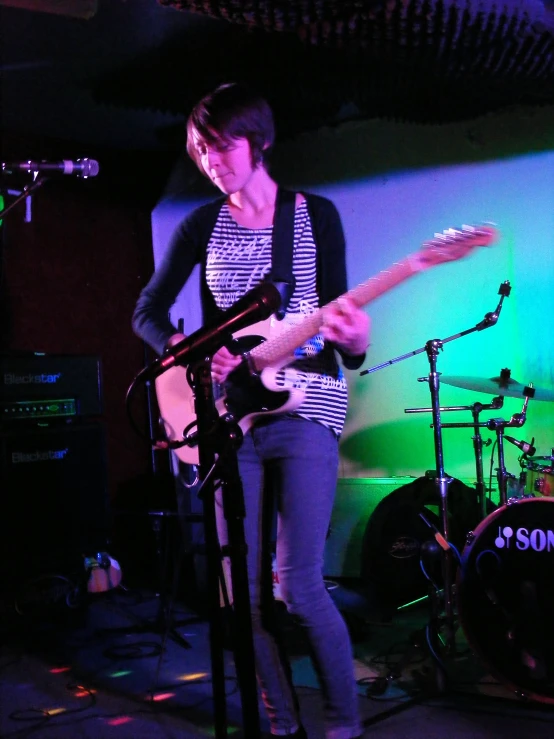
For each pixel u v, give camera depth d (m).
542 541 2.38
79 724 2.32
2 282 4.00
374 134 4.20
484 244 1.57
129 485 4.52
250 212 1.92
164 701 2.48
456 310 4.03
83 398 3.04
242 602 1.47
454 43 3.08
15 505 2.80
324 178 4.32
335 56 3.34
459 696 2.43
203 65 3.46
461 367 4.02
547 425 3.82
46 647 3.09
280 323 1.76
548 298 3.85
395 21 2.86
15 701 2.53
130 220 4.64
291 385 1.77
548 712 2.30
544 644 2.34
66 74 3.52
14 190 2.85
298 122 4.18
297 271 1.85
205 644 3.06
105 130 4.25
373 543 3.74
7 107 3.87
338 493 4.22
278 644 1.92
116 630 3.28
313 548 1.80
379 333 4.18
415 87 3.65
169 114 4.04
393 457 4.15
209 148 1.78
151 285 2.08
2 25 3.03
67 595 3.41
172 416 2.03
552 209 3.84
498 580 2.41
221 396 1.78
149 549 4.40
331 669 1.81
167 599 3.75
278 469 1.82
